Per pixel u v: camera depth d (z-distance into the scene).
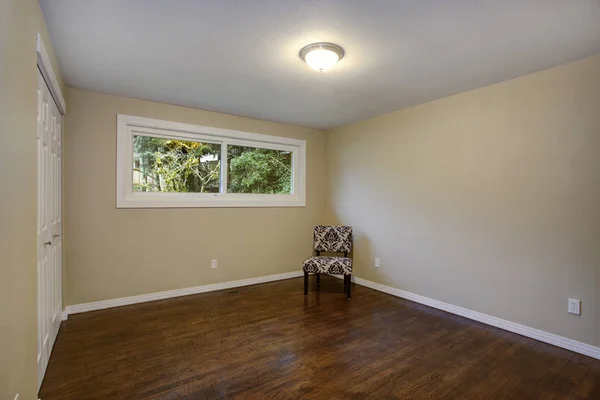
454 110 3.21
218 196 4.02
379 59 2.39
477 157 3.03
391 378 2.04
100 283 3.22
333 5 1.73
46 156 2.15
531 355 2.36
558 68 2.51
